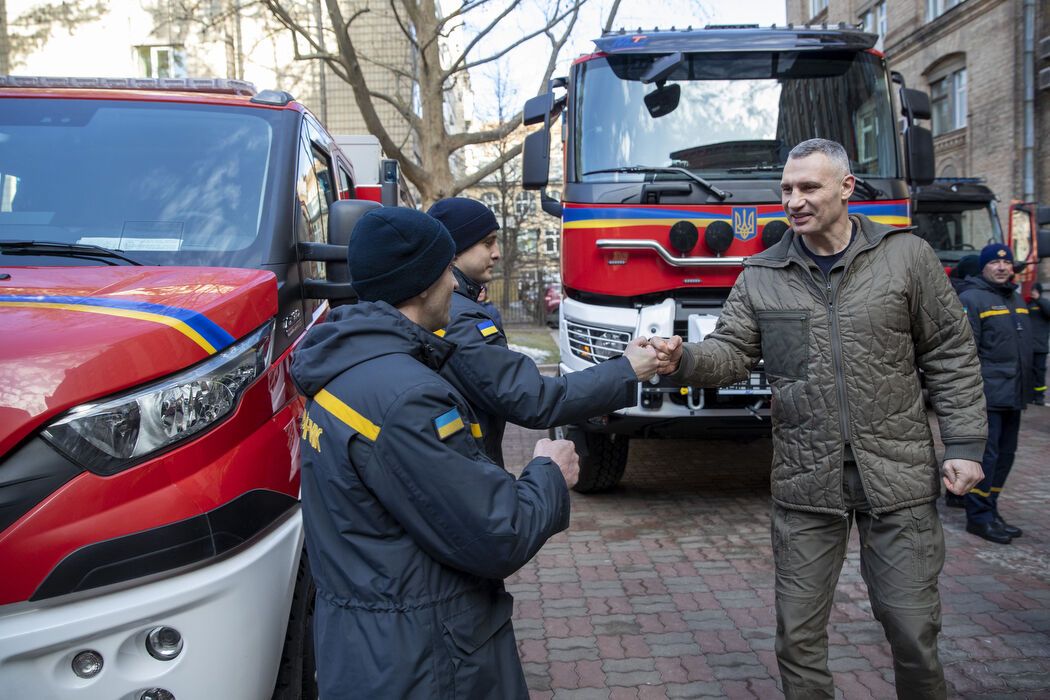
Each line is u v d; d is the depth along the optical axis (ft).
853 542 16.30
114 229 9.98
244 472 7.40
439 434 5.15
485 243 9.18
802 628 8.57
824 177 8.20
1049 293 58.65
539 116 18.90
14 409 6.25
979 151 70.18
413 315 5.92
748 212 16.38
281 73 61.21
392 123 61.82
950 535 16.58
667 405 16.14
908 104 18.70
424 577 5.30
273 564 7.48
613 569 15.24
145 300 7.79
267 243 10.04
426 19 41.83
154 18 60.18
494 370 6.50
